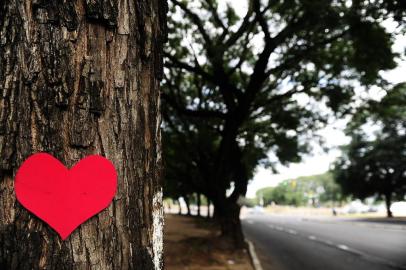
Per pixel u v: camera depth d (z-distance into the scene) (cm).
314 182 9562
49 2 125
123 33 138
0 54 122
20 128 121
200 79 1523
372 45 764
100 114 131
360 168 3694
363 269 977
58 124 124
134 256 134
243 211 7588
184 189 2478
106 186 130
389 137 3484
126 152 135
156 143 152
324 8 728
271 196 10669
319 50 1000
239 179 1305
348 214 5275
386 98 1162
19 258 118
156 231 146
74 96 126
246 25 908
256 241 1652
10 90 121
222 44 931
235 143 1299
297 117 1443
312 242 1609
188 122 1493
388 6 679
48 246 121
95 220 128
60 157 124
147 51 146
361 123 1464
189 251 1088
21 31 123
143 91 145
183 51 1182
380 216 4000
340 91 1169
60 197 124
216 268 942
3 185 120
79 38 129
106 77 133
